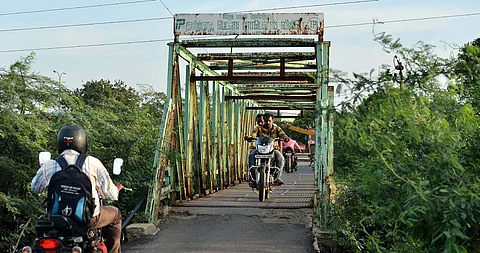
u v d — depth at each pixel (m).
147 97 13.80
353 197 6.65
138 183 8.49
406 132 3.94
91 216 4.79
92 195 4.83
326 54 8.42
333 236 6.63
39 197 7.30
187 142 9.81
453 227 3.52
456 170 3.81
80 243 4.75
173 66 8.73
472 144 4.05
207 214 8.65
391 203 4.01
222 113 12.88
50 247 4.45
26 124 7.13
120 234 5.50
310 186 13.15
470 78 4.28
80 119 8.40
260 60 10.15
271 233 7.68
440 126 3.96
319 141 8.19
